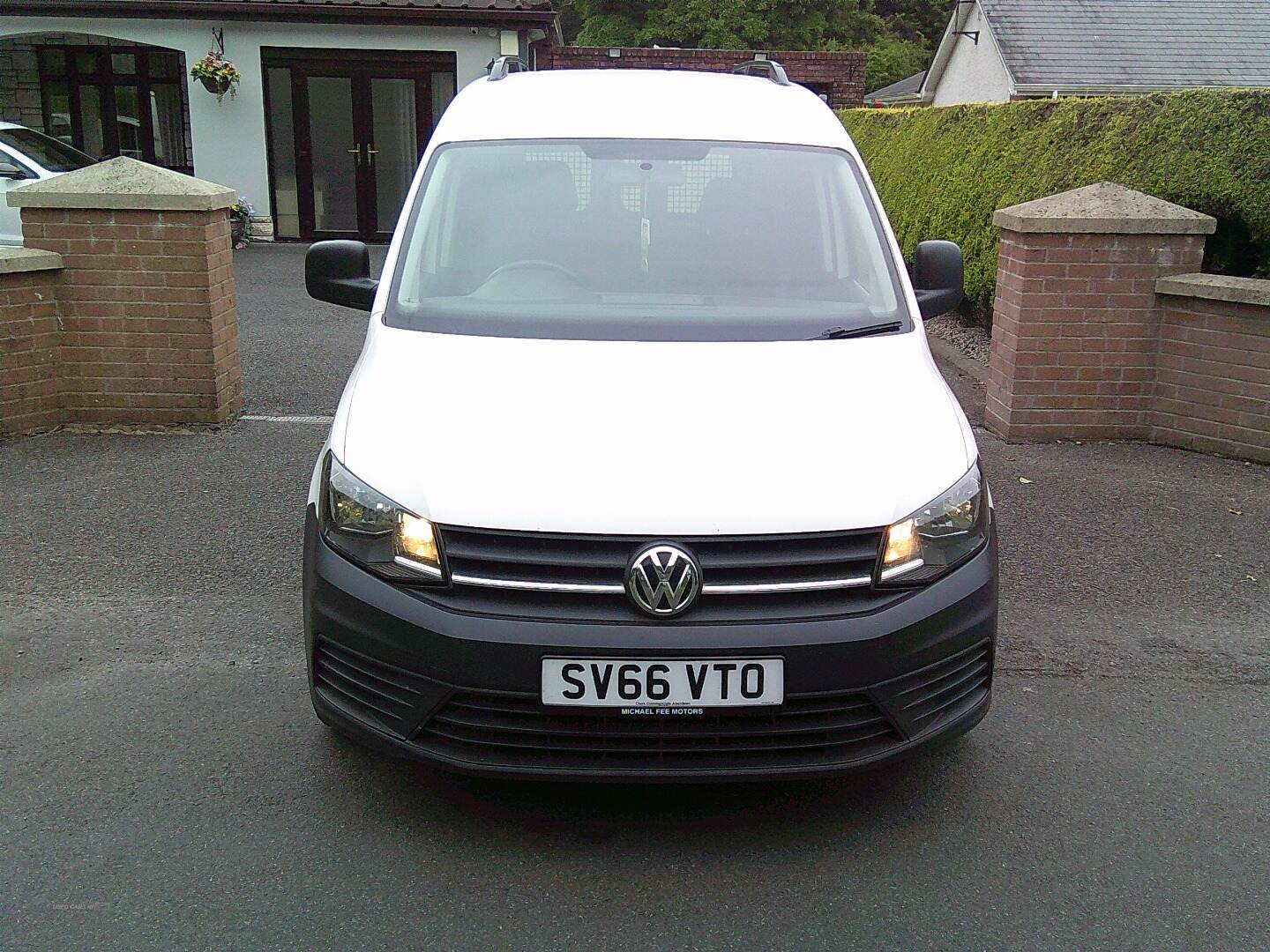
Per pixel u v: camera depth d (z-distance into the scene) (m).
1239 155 7.80
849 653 2.91
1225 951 2.79
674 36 40.59
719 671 2.87
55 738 3.69
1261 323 6.79
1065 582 5.19
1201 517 6.03
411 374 3.50
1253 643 4.62
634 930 2.82
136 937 2.76
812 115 4.80
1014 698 4.12
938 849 3.18
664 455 3.07
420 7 17.09
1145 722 3.96
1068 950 2.78
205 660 4.26
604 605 2.91
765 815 3.32
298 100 17.86
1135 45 29.11
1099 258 7.13
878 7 53.00
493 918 2.85
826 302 3.97
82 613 4.64
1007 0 30.25
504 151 4.42
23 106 19.31
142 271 7.04
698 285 4.01
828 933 2.82
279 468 6.51
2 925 2.79
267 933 2.78
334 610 3.07
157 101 19.33
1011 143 10.20
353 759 3.59
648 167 4.35
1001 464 6.90
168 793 3.38
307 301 12.30
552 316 3.81
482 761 2.97
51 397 7.15
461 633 2.89
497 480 3.00
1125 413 7.38
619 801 3.38
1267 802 3.47
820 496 3.00
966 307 11.46
